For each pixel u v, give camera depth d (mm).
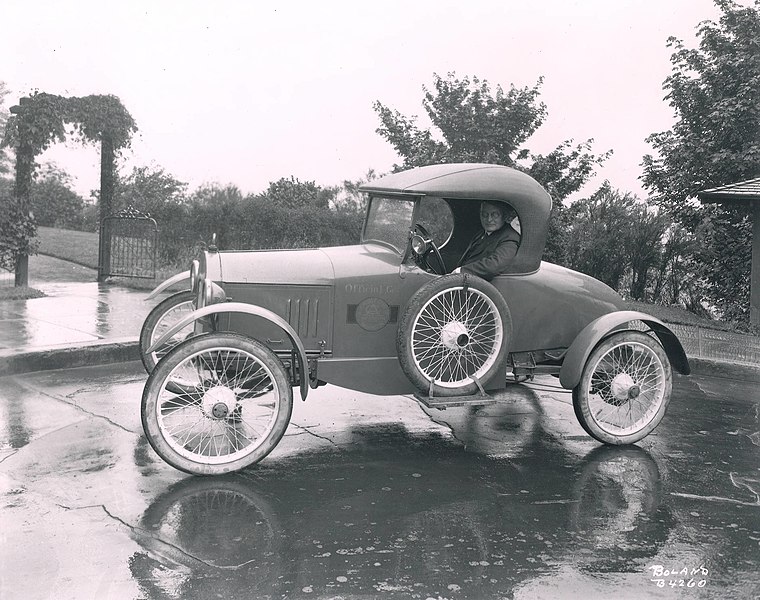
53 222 20297
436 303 4785
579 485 4262
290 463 4551
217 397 4320
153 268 12836
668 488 4242
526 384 6703
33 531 3391
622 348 5211
